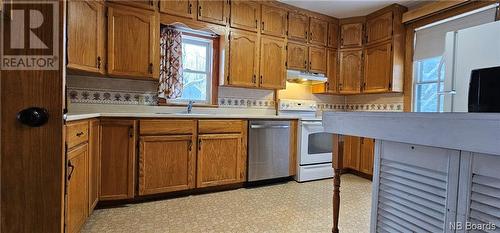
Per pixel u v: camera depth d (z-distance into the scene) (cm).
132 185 235
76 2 213
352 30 385
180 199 253
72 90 262
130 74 265
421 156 101
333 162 152
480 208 82
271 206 239
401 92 352
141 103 295
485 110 114
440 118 84
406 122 95
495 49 172
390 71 344
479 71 118
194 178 263
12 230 81
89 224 196
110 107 280
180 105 314
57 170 83
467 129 77
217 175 276
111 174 228
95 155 214
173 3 283
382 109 380
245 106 360
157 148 245
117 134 229
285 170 320
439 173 95
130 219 205
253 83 334
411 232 105
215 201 249
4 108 79
